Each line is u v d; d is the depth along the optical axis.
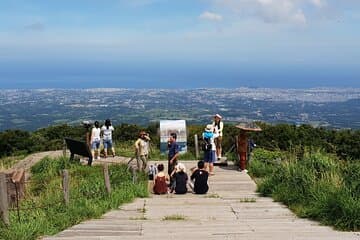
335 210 8.94
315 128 24.05
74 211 9.95
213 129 19.61
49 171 17.41
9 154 26.67
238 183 15.92
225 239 7.28
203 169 14.62
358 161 12.81
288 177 13.10
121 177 15.66
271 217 10.19
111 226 8.91
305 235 7.59
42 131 29.39
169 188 14.91
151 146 23.66
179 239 7.34
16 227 7.94
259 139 23.39
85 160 19.77
